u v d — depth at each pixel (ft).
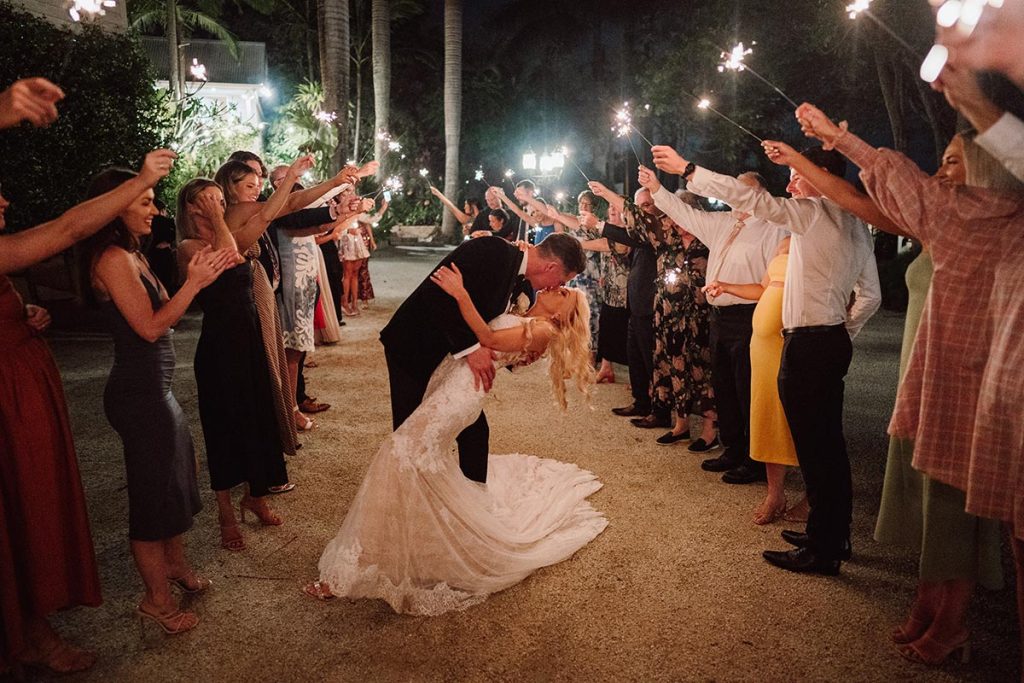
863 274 12.10
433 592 10.40
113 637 9.74
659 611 10.36
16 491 8.41
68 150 31.96
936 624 9.15
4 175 29.91
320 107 73.26
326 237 19.70
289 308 18.02
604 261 21.65
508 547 11.35
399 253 72.79
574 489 14.01
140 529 9.38
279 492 14.39
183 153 44.80
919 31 40.09
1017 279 7.25
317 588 10.68
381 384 22.67
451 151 83.05
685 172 11.05
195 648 9.50
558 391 11.78
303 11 93.04
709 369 16.93
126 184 7.97
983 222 7.73
